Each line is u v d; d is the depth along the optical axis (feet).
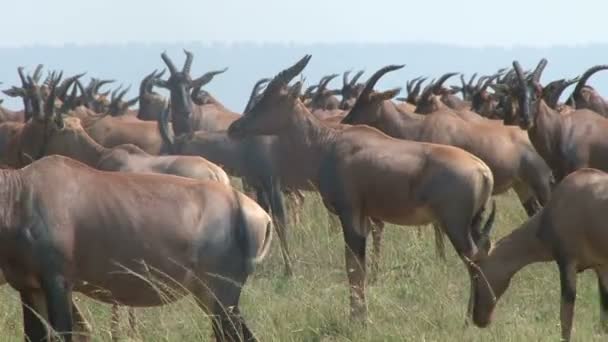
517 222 183.42
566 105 213.05
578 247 119.85
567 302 120.16
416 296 140.87
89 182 102.83
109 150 158.92
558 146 173.47
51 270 100.78
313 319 128.16
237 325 105.81
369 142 139.03
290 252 168.25
